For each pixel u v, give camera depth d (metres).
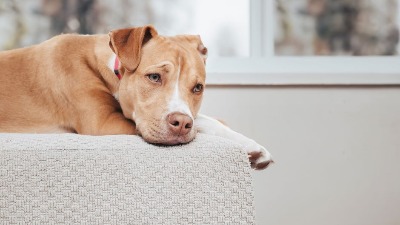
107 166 1.35
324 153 3.16
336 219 3.17
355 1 3.45
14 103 2.23
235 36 3.35
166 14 3.34
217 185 1.37
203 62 2.10
